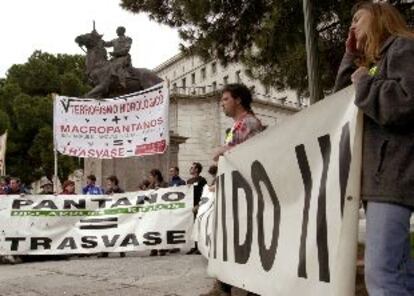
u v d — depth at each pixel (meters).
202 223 7.85
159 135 11.00
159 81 14.98
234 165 3.87
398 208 2.25
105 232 10.26
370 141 2.35
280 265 3.09
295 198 2.96
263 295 3.30
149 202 10.23
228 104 4.41
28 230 10.23
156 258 9.21
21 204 10.30
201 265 7.60
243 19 12.18
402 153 2.26
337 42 11.79
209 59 13.27
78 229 10.33
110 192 11.97
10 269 8.87
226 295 4.38
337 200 2.50
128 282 6.29
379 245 2.25
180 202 10.12
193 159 58.56
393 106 2.21
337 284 2.34
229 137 4.49
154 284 6.01
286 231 3.04
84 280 6.71
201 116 59.34
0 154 16.75
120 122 11.21
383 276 2.23
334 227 2.51
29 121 45.56
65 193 12.08
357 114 2.37
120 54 14.92
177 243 10.01
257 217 3.47
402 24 2.50
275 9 11.13
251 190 3.57
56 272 7.78
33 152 45.47
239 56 13.11
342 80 2.86
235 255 3.85
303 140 2.86
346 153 2.45
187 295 5.17
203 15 11.83
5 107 47.56
